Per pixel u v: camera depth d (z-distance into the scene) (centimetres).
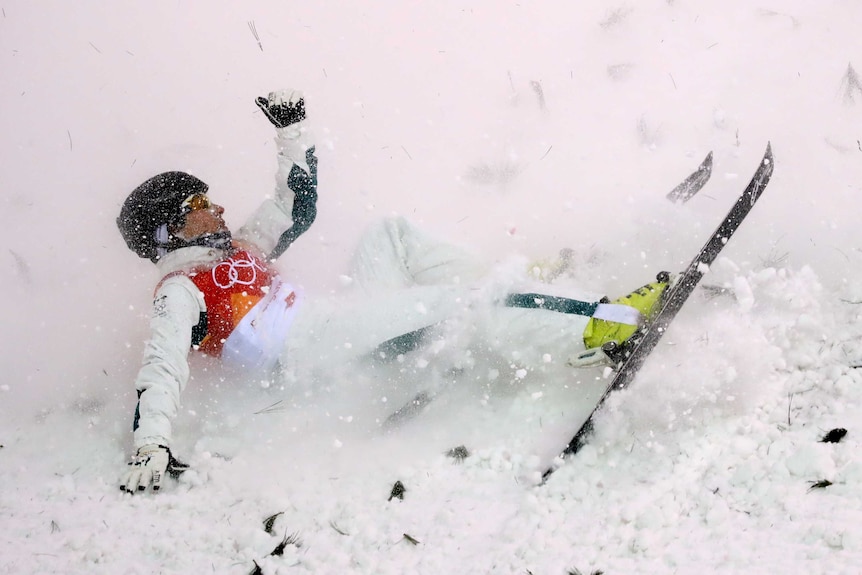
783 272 704
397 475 651
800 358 680
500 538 562
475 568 536
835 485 535
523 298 714
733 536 518
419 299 747
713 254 664
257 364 738
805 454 555
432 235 830
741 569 487
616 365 676
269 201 811
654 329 640
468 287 746
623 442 634
